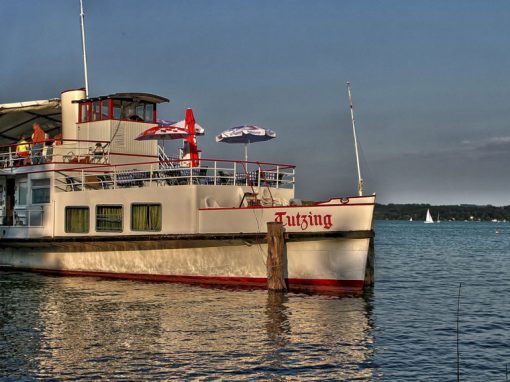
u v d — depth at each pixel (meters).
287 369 13.87
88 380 12.95
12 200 30.19
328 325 18.03
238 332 16.89
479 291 28.52
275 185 26.52
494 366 14.77
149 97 29.09
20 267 29.09
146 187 24.83
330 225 22.22
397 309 22.00
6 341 15.80
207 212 23.77
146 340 15.95
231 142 29.45
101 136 28.61
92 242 26.02
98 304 20.59
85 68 32.69
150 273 25.33
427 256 54.84
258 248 23.27
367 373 13.86
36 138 29.81
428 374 13.97
